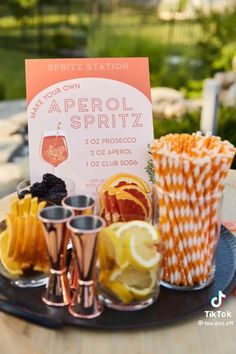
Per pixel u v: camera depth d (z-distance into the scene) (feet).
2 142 6.67
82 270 1.76
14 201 2.10
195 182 1.84
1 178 5.64
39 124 2.51
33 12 13.94
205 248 1.96
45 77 2.52
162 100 8.57
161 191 1.94
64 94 2.53
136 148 2.57
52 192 2.23
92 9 13.97
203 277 1.98
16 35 14.12
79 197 1.85
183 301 1.92
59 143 2.51
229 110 7.70
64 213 1.77
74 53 13.28
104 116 2.55
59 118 2.52
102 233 1.82
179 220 1.92
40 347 1.71
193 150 2.00
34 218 1.98
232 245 2.35
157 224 2.02
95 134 2.54
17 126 7.27
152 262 1.82
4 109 8.11
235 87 8.57
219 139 2.06
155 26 13.06
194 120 7.68
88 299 1.79
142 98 2.57
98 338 1.75
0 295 1.92
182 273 1.96
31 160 2.51
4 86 11.34
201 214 1.90
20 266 1.97
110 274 1.82
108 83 2.56
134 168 2.57
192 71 10.60
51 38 13.69
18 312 1.81
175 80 10.30
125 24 13.50
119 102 2.56
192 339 1.77
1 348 1.71
